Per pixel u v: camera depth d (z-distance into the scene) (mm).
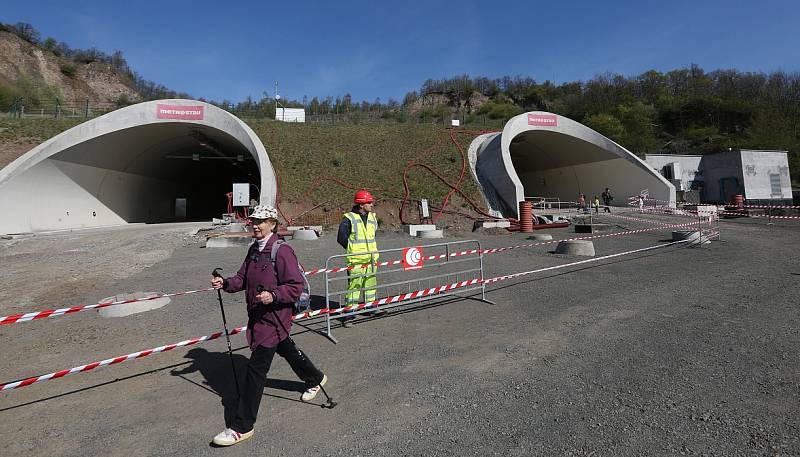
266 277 3264
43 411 3770
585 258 10922
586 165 32969
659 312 5945
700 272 8641
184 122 23875
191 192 39000
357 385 4023
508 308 6520
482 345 4969
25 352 5422
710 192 35312
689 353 4406
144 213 30906
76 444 3189
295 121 40250
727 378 3787
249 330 3314
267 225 3410
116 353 5273
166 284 9391
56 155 21219
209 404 3807
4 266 11984
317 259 12008
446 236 18375
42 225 21344
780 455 2648
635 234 16359
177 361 4906
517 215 24031
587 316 5902
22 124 28953
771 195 33062
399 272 10008
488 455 2795
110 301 7023
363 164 29156
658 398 3480
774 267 8914
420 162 29578
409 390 3867
